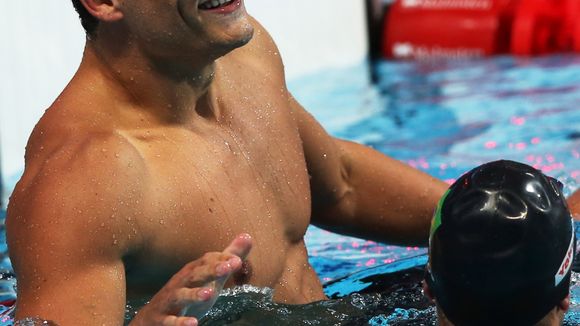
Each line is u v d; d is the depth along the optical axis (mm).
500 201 5219
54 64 13266
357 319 6625
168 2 6016
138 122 6301
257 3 16109
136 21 6125
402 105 14961
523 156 12258
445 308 5438
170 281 5344
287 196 6906
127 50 6262
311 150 7605
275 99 7164
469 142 12953
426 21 18672
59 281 5625
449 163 12219
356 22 18734
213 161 6457
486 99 14938
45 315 5539
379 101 15258
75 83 6387
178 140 6363
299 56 16984
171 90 6344
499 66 17203
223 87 6820
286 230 6918
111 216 5734
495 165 5438
